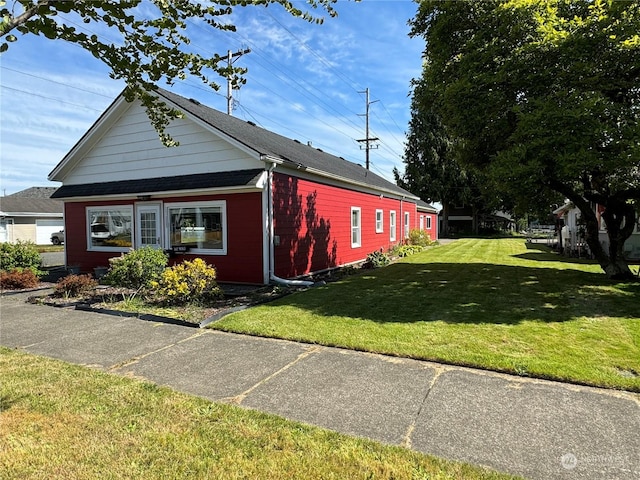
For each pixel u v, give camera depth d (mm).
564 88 7492
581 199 8930
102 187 11375
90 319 6070
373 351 4328
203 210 9930
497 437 2609
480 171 10711
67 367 4004
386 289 8148
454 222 43875
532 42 7465
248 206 9258
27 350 4602
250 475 2260
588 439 2568
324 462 2363
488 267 11609
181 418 2926
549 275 9688
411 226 23156
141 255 7574
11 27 1745
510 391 3305
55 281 10617
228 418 2916
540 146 7223
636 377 3482
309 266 10992
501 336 4715
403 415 2932
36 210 30422
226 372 3844
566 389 3328
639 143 6551
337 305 6637
